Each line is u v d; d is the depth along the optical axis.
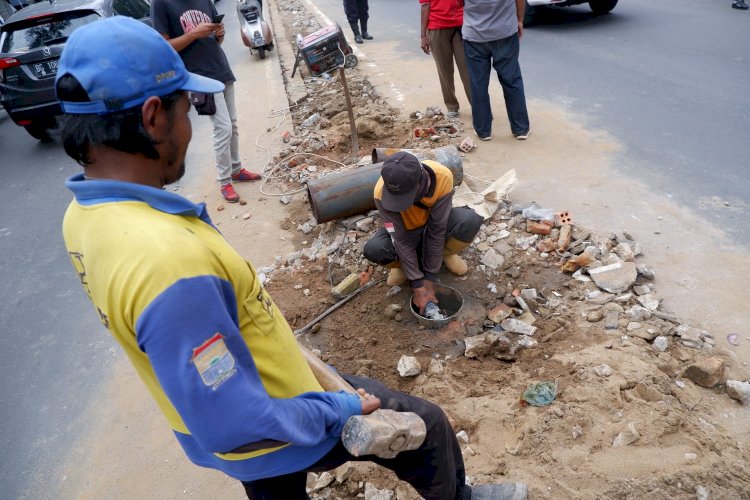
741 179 4.36
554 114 5.98
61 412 3.41
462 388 2.99
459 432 2.73
